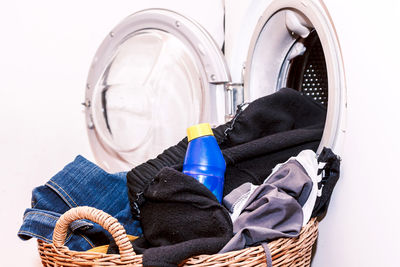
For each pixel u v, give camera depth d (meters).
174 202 0.86
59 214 1.00
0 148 1.49
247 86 1.32
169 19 1.31
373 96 0.86
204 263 0.75
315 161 0.95
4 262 1.53
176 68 1.33
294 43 1.29
